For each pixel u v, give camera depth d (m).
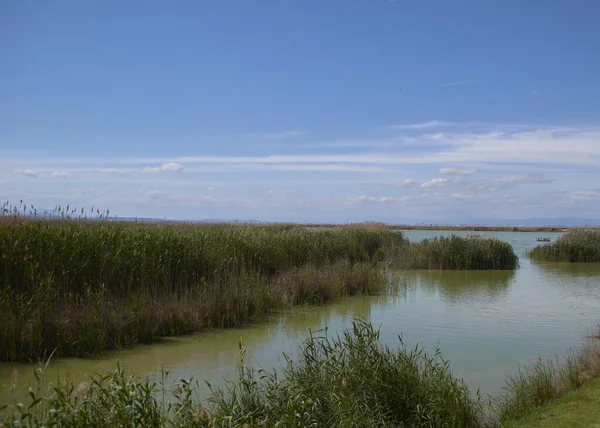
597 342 11.13
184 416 5.34
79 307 11.13
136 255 13.42
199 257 15.12
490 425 6.74
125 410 4.91
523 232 86.06
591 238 31.30
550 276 23.86
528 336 12.05
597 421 6.22
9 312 9.80
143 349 10.77
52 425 4.46
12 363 9.32
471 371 9.34
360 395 6.45
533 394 7.60
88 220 15.92
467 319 14.02
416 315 14.55
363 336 7.68
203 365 9.59
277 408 6.00
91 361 9.77
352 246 24.56
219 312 12.95
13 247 11.02
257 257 17.77
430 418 6.33
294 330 12.57
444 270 25.86
